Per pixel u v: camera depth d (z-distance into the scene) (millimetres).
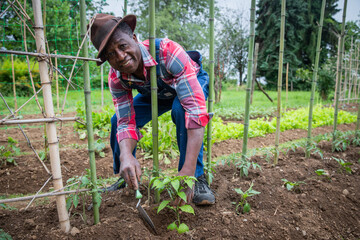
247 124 2676
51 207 2164
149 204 2205
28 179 3039
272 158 3332
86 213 2119
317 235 1937
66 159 3602
